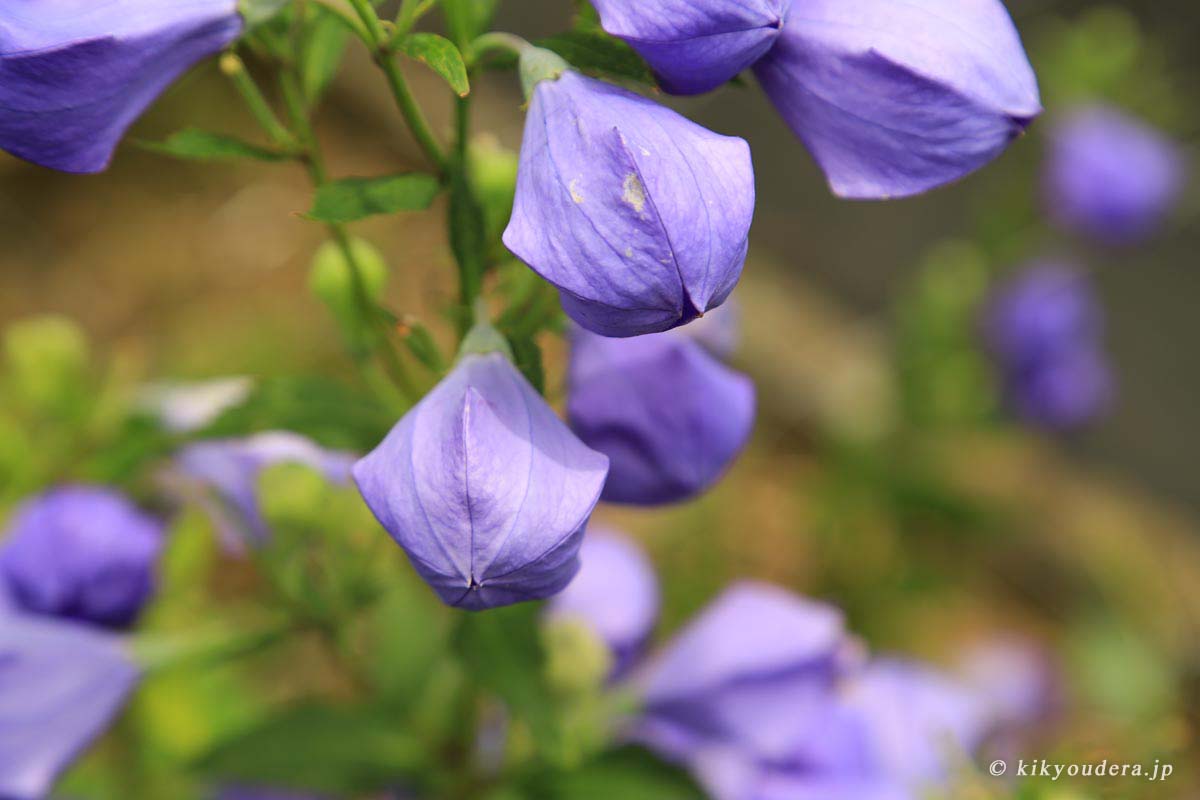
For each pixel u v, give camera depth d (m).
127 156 1.21
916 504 1.00
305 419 0.46
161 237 1.18
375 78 1.28
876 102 0.38
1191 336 1.17
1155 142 0.94
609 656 0.49
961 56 0.38
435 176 0.41
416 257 1.03
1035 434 1.10
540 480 0.38
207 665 0.48
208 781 0.51
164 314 1.12
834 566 0.99
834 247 1.28
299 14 0.42
